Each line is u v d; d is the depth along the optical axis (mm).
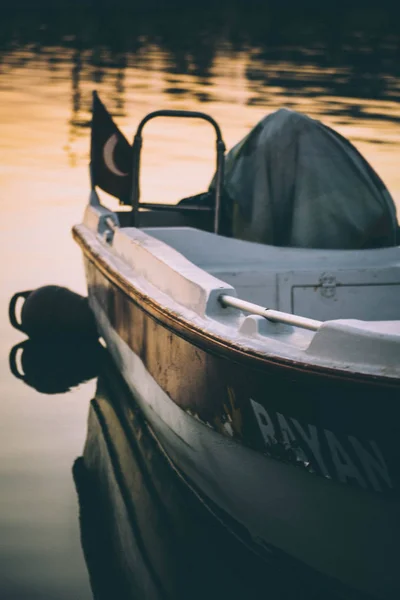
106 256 6246
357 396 3631
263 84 23984
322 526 4031
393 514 3779
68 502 5031
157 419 5406
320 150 6297
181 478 5328
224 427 4332
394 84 24391
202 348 4375
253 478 4273
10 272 9047
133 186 6680
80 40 34312
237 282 5891
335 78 25500
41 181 13383
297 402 3844
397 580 3963
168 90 22562
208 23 42719
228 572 4480
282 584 4391
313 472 3906
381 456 3668
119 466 5453
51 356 7176
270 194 6328
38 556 4539
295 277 5934
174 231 6035
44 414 6113
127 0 52438
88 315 7484
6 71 25375
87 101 20844
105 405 6281
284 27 41594
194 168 14164
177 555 4605
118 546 4637
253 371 4016
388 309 6043
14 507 4961
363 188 6246
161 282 5168
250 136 6539
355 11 48781
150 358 5266
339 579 4129
